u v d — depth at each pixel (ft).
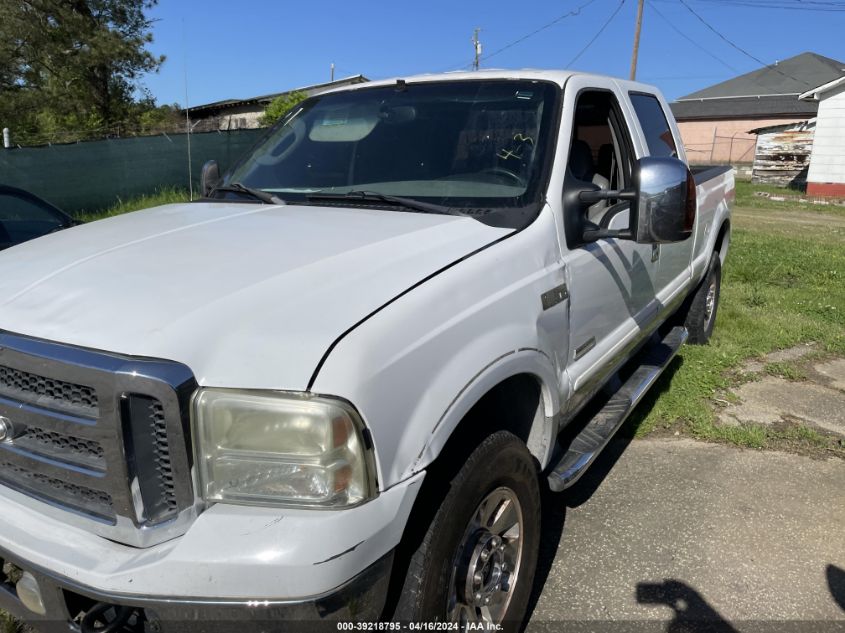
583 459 9.76
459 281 6.92
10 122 78.54
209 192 11.39
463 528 6.81
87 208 48.44
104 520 5.73
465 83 10.88
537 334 7.91
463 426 7.23
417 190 9.41
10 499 6.30
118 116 80.74
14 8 70.90
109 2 76.79
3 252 8.18
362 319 5.87
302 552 5.20
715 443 14.23
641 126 12.74
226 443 5.42
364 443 5.46
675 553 10.49
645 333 12.82
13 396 6.03
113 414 5.39
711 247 17.95
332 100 11.78
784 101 147.02
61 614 5.85
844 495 12.23
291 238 7.54
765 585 9.75
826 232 50.24
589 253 9.51
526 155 9.27
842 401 16.49
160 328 5.61
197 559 5.22
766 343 20.39
